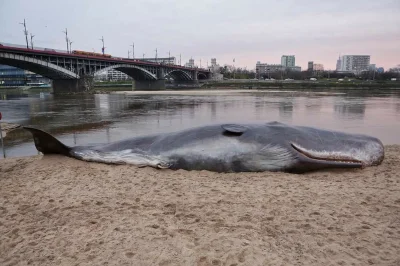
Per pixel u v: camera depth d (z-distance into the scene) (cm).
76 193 711
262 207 593
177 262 422
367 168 854
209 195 666
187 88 11838
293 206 596
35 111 3584
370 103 4338
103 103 4653
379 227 507
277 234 488
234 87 11769
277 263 411
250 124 905
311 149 823
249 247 448
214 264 415
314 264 409
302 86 10825
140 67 9438
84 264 425
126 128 2262
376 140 889
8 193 727
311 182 742
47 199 680
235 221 536
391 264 409
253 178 779
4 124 2381
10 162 1049
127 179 798
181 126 2327
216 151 841
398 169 848
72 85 7925
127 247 461
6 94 8456
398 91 8100
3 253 469
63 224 552
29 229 539
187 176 809
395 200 618
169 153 877
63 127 2348
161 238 482
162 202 636
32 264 435
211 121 2595
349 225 516
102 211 600
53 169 896
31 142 1802
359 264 409
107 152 948
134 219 556
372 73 15088
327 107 3788
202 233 495
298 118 2778
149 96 6444
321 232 493
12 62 6162
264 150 820
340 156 834
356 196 644
